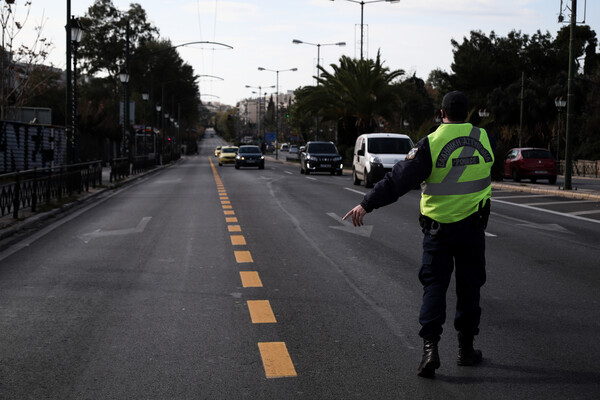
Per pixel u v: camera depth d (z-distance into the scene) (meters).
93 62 91.50
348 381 4.38
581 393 4.16
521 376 4.47
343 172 42.56
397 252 9.66
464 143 4.37
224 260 8.95
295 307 6.38
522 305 6.46
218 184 26.89
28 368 4.63
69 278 7.76
